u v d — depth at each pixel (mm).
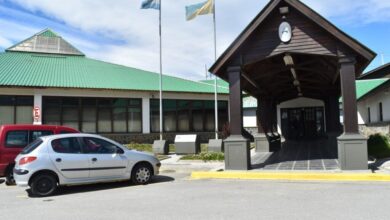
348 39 11422
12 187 11258
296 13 12141
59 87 22922
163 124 26359
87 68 28484
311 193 8648
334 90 20547
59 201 8781
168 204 7895
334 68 14188
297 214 6641
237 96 12797
